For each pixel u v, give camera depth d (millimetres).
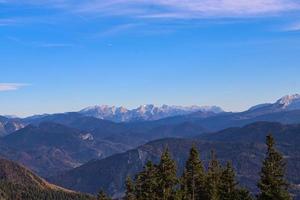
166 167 84188
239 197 86375
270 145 73062
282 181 72750
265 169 72812
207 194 85812
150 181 84562
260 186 72688
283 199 71938
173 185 85188
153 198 84062
